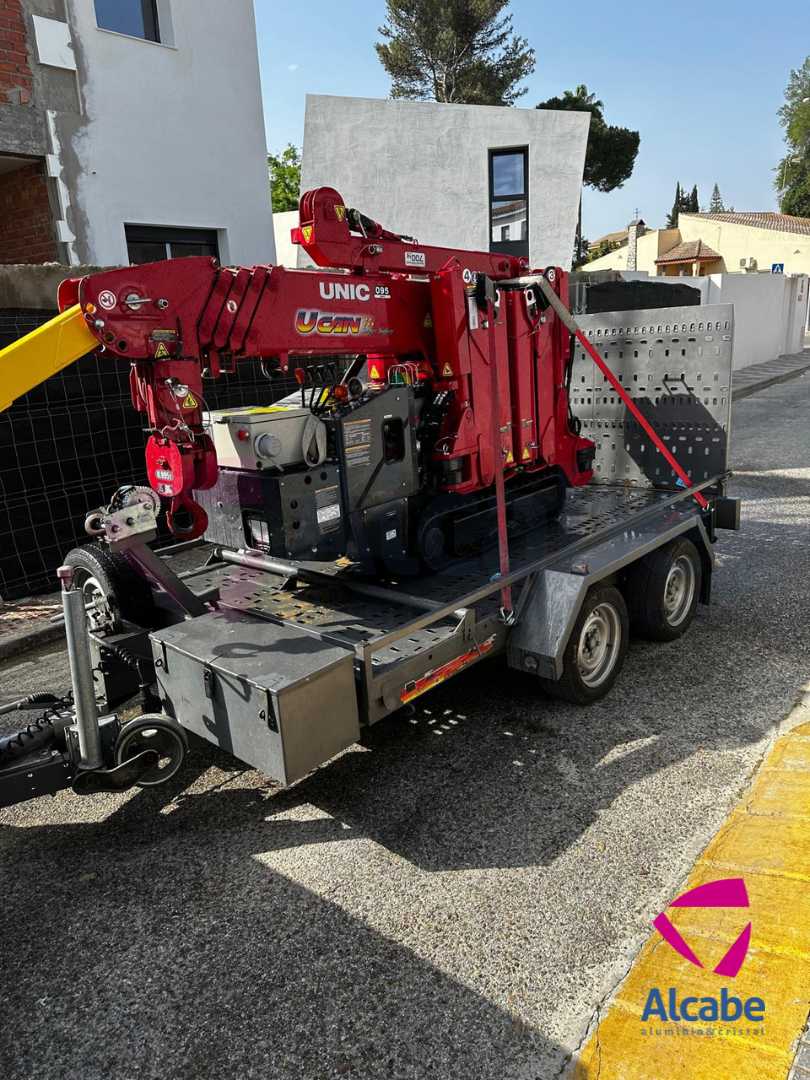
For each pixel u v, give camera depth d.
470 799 3.18
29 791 2.79
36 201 7.53
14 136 6.98
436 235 14.10
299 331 3.47
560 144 13.46
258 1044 2.12
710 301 19.78
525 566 3.87
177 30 8.16
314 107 13.61
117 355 2.88
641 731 3.65
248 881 2.78
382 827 3.03
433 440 4.10
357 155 13.81
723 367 5.02
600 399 5.68
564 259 13.79
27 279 5.65
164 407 3.05
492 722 3.80
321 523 3.46
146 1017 2.23
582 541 4.14
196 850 2.97
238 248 9.16
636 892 2.60
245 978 2.35
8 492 5.63
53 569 5.91
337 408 3.64
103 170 7.72
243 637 3.09
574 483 5.02
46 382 5.75
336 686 2.77
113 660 3.37
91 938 2.55
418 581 3.96
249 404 7.07
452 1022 2.15
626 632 4.11
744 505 7.84
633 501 5.25
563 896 2.60
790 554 6.21
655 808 3.05
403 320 3.96
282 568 3.98
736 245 45.81
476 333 4.02
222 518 3.62
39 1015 2.26
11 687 4.49
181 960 2.43
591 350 4.65
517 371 4.35
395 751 3.58
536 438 4.59
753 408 14.87
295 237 3.65
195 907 2.66
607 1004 2.16
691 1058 1.96
